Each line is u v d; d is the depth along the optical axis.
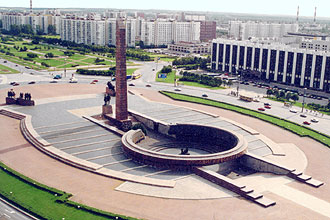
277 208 120.81
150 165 152.00
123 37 181.12
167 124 195.62
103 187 131.62
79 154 162.00
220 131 183.25
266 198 125.94
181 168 148.12
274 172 152.75
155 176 143.12
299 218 114.88
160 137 194.38
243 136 178.62
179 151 177.88
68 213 112.38
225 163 160.00
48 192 125.31
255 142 188.50
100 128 196.50
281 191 134.38
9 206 117.50
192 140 191.88
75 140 178.25
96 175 141.62
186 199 124.81
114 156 161.38
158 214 114.69
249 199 126.06
